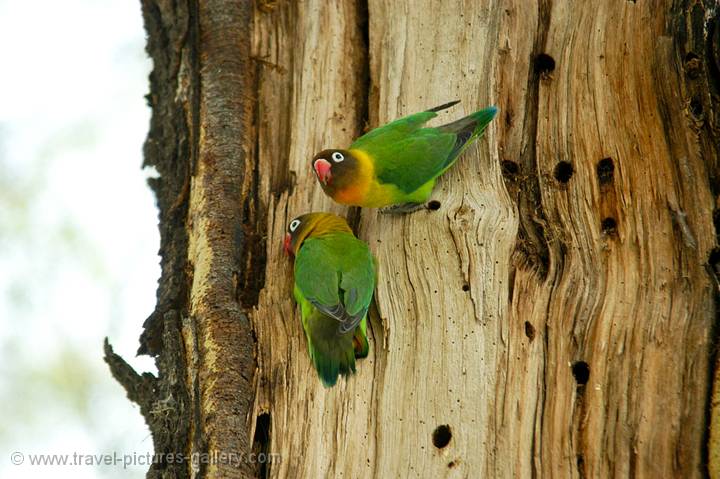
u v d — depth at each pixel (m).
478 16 12.92
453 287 11.18
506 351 10.84
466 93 12.62
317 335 11.20
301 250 11.55
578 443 10.61
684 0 12.38
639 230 11.48
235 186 12.55
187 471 10.56
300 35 13.72
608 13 12.65
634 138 11.99
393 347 11.12
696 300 11.08
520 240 11.60
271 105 13.42
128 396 11.79
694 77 12.12
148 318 12.04
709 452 10.47
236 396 10.85
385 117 12.86
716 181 11.62
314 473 10.68
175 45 14.02
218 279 11.66
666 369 10.84
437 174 11.77
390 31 13.20
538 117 12.35
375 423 10.85
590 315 11.14
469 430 10.51
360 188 11.76
